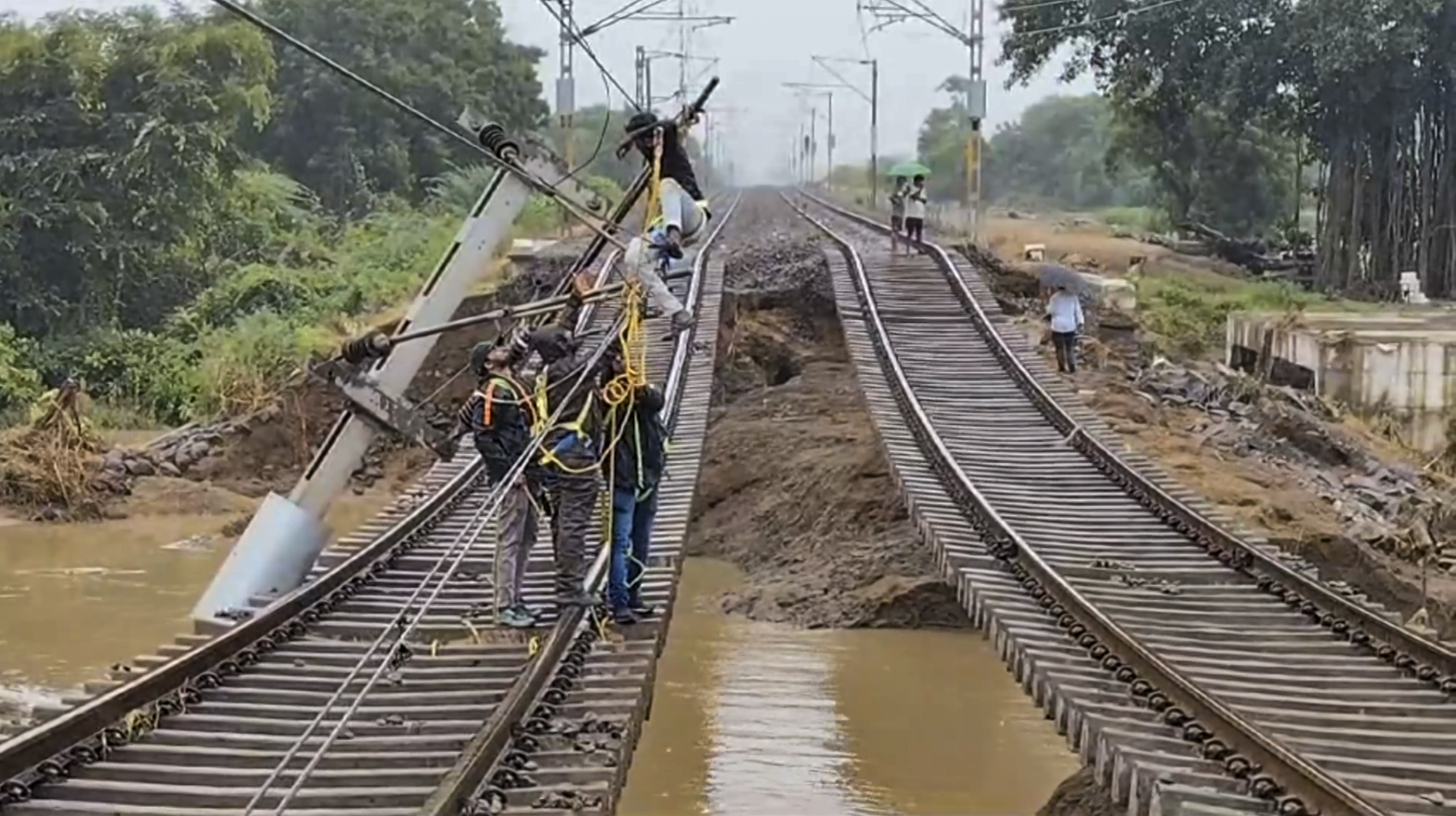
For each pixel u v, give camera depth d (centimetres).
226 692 892
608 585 1029
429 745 807
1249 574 1270
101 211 3338
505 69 6419
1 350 2872
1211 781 773
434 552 1303
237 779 754
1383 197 4416
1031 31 4997
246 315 3231
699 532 2081
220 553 1981
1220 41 4562
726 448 2302
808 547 1891
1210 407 2480
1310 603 1170
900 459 1720
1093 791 995
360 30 5394
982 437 1828
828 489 1998
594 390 1012
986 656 1523
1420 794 776
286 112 5203
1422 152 4322
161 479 2355
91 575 1828
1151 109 5066
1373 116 4344
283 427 2511
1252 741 795
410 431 1275
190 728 834
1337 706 930
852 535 1875
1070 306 2409
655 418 1045
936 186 10838
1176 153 5719
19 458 2230
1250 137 5672
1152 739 838
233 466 2439
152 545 2025
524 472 1005
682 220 1085
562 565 1003
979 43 3991
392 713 861
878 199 8338
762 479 2178
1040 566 1205
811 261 3109
